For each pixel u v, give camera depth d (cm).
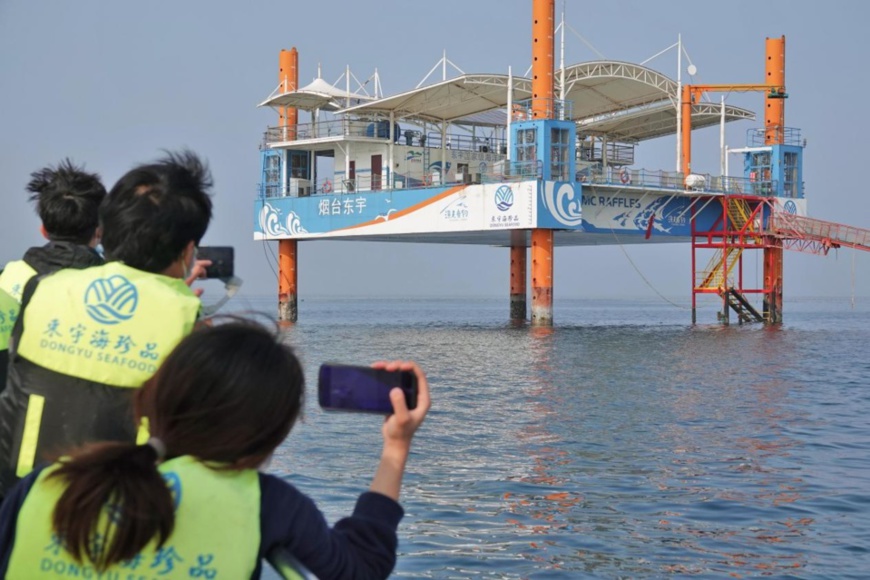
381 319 9156
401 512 336
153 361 380
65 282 391
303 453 1620
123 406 380
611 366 3544
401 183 6175
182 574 289
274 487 310
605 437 1869
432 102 5950
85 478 278
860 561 1001
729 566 980
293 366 305
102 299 383
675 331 6194
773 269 6650
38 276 402
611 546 1052
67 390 381
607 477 1447
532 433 1917
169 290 388
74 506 275
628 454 1667
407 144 6362
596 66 5694
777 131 6500
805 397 2612
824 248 6166
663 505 1254
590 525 1143
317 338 5409
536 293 5741
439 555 1010
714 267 6606
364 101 6462
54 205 482
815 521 1172
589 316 11081
